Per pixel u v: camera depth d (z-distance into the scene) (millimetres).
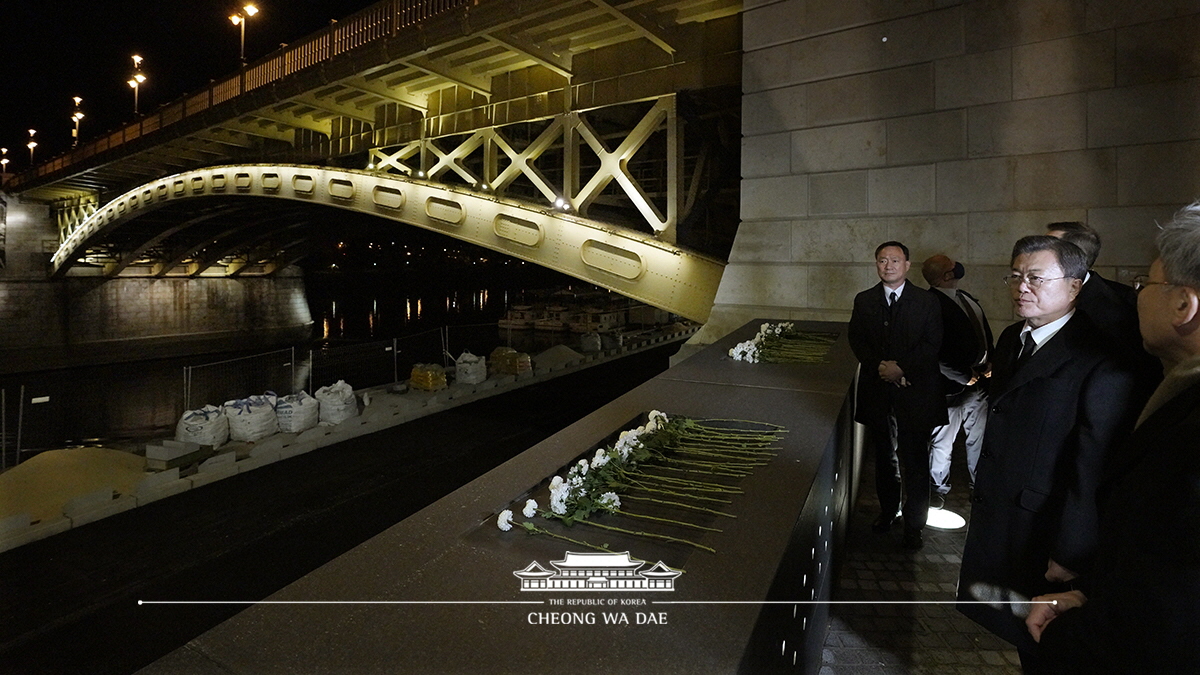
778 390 3689
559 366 20547
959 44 7320
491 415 14414
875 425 4523
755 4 8852
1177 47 6172
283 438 11406
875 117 7895
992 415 2520
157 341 39406
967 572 2500
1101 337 2215
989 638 3283
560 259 13688
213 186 23531
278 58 17719
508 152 14258
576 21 11391
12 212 36562
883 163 7848
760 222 8836
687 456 2527
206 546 7500
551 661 1201
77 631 5715
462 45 12656
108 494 8555
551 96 13430
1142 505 1237
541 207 13586
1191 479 1163
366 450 11570
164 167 28094
